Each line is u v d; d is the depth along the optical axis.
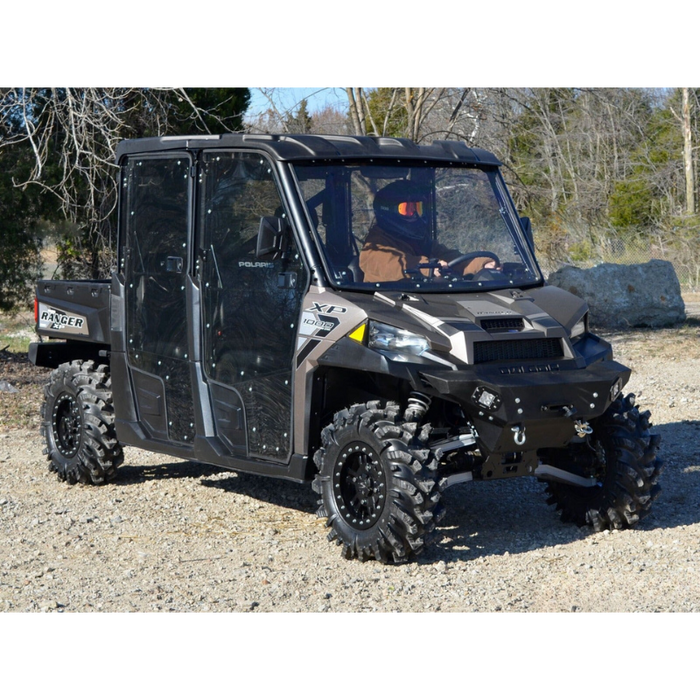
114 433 9.04
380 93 23.42
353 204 7.11
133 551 7.04
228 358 7.53
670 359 17.47
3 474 9.71
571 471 7.55
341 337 6.60
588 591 5.98
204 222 7.70
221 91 19.33
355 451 6.60
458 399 6.30
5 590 6.12
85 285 9.23
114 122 17.11
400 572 6.40
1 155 17.44
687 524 7.58
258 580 6.27
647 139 45.53
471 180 7.68
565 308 7.09
